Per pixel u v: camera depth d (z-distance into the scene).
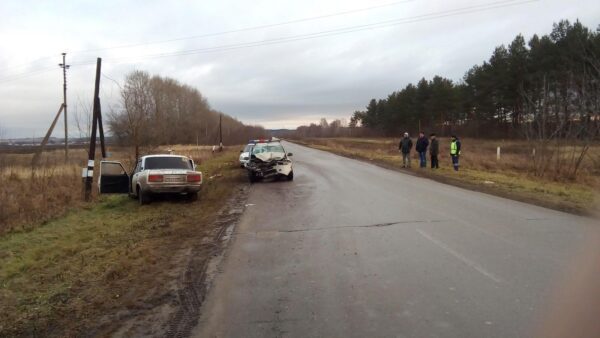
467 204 11.89
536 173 21.47
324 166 27.53
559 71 43.16
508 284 5.48
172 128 77.69
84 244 9.05
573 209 10.81
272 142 21.77
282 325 4.58
